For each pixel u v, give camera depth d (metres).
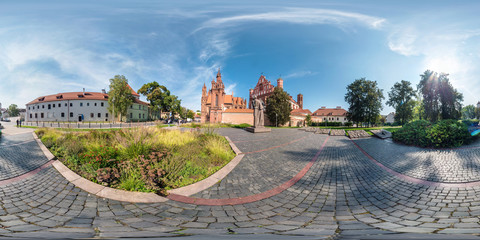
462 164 5.87
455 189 4.03
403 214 3.10
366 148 10.09
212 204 3.49
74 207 3.24
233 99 68.50
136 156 5.80
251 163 6.50
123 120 45.59
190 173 5.15
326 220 2.92
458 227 2.56
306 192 4.12
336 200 3.74
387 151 9.05
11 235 2.30
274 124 44.44
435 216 2.98
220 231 2.47
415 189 4.18
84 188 3.94
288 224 2.78
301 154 8.35
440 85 25.66
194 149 7.74
